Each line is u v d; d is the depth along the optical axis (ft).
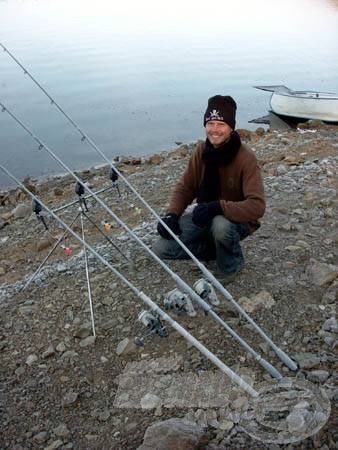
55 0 167.12
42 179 40.37
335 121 52.70
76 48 93.50
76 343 15.06
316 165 28.81
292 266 17.49
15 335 15.80
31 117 56.03
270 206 22.67
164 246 16.66
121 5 159.43
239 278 16.96
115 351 14.51
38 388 13.58
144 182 31.78
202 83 71.36
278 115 55.62
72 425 12.42
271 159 32.58
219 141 14.90
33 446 12.00
